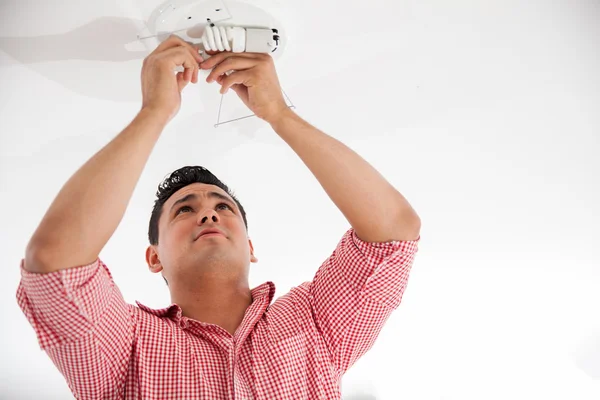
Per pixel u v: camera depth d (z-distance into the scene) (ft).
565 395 8.01
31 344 7.82
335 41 6.17
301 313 4.39
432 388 8.27
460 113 7.14
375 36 6.26
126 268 7.95
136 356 3.86
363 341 4.41
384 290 4.26
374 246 4.15
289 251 8.19
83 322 3.51
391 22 6.12
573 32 6.56
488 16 6.35
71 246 3.37
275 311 4.43
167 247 4.94
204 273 4.59
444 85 6.91
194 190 5.32
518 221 7.79
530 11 6.38
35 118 6.57
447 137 7.32
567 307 7.92
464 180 7.62
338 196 4.12
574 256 7.82
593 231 7.68
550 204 7.65
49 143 6.82
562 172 7.45
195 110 6.77
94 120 6.69
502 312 8.05
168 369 3.85
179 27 4.92
